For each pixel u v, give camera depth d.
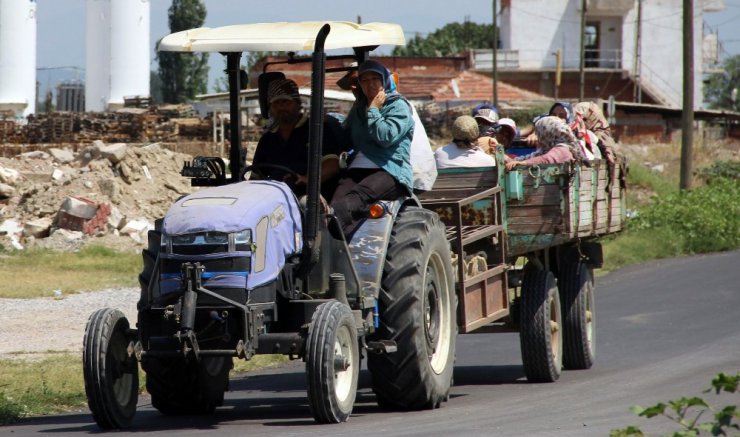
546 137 32.72
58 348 37.53
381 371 23.52
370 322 22.91
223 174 24.72
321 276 22.59
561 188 29.20
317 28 23.69
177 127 130.00
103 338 21.25
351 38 23.05
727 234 72.12
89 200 78.75
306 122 24.80
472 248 28.45
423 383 23.62
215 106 139.50
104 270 64.25
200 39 23.52
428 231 24.31
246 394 29.33
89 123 131.38
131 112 133.12
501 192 28.97
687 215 73.38
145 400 28.44
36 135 133.38
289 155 24.70
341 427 21.25
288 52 25.06
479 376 32.09
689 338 37.22
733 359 31.59
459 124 29.59
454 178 29.27
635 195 98.44
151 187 87.31
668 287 52.31
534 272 30.61
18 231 76.94
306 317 21.88
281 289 21.86
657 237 70.00
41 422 24.25
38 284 56.47
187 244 20.86
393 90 24.25
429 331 24.67
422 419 22.73
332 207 23.16
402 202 24.41
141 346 21.12
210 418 24.14
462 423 22.00
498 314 28.48
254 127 124.31
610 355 34.72
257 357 36.97
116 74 190.12
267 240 21.28
